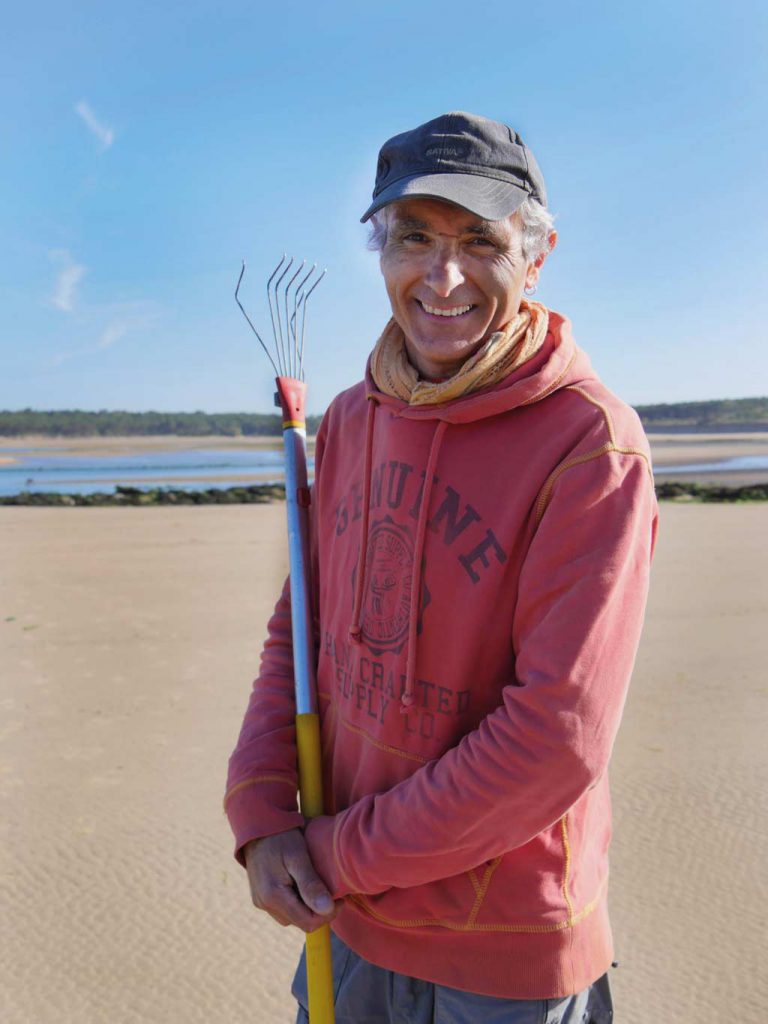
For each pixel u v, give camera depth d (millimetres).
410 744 1388
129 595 7609
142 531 12148
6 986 2732
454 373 1425
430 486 1388
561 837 1341
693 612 6855
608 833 1520
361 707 1470
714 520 13242
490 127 1355
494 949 1324
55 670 5547
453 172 1323
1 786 3967
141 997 2686
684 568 8758
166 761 4215
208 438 92000
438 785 1246
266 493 19625
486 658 1340
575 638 1189
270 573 8672
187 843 3506
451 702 1352
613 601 1200
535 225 1395
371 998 1477
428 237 1366
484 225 1325
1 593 7707
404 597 1409
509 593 1322
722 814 3656
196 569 8906
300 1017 1618
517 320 1386
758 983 2680
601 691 1191
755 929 2932
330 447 1710
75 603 7309
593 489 1232
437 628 1360
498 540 1317
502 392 1327
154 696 5078
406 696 1373
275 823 1491
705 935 2910
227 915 3076
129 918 3057
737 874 3238
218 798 3855
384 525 1451
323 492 1704
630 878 3230
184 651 5922
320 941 1456
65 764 4184
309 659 1634
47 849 3461
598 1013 1466
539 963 1316
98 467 42812
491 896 1324
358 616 1486
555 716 1175
